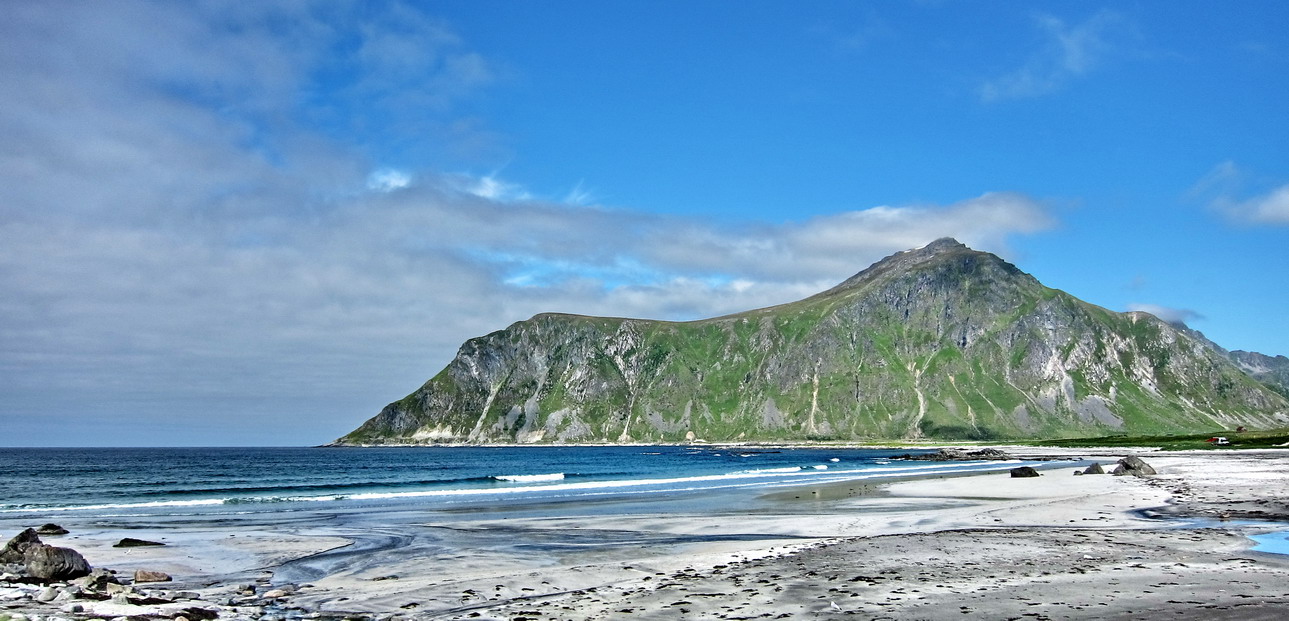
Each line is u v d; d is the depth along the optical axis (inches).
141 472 4968.0
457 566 1038.4
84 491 3080.7
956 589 804.0
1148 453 6048.2
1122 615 672.4
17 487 3403.1
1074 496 2044.8
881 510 1785.2
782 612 713.6
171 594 842.8
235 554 1171.3
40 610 722.2
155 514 1894.7
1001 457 6771.7
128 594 815.1
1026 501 1939.0
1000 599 749.3
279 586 902.4
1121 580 837.2
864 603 743.7
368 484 3329.2
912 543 1171.3
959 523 1473.9
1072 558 996.6
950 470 4197.8
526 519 1676.9
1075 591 781.3
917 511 1742.1
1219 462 3750.0
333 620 713.6
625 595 813.2
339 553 1179.3
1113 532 1272.1
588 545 1241.4
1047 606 714.8
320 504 2186.3
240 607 770.2
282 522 1664.6
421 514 1827.0
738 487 2765.7
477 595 832.9
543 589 864.3
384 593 848.9
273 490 3056.1
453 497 2429.9
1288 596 746.2
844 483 2933.1
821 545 1171.9
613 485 3051.2
